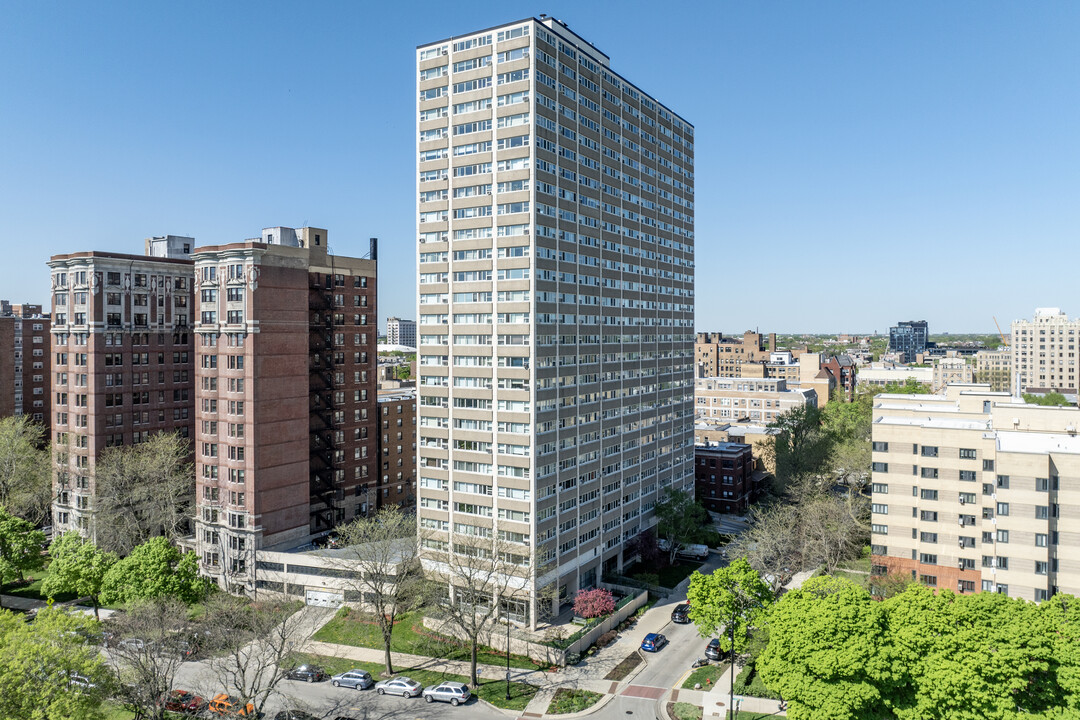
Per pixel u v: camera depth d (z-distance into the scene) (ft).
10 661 155.43
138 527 335.26
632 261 344.69
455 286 285.84
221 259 317.01
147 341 371.97
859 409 570.87
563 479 284.61
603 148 318.86
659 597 307.17
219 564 319.06
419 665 239.91
